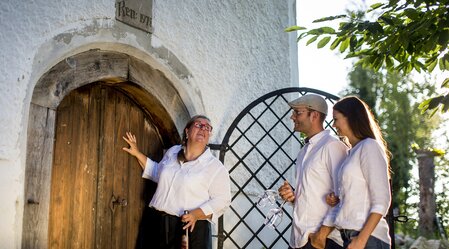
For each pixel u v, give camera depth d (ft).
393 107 38.27
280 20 19.66
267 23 19.06
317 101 12.24
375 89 39.22
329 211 11.16
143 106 14.98
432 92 37.81
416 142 37.68
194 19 16.06
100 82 13.85
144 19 14.20
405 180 37.55
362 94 39.60
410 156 37.70
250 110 17.60
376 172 9.94
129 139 14.37
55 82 12.13
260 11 18.83
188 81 15.57
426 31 13.15
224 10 17.33
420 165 32.60
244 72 17.81
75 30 12.33
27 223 11.24
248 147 17.65
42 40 11.60
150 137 15.26
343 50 15.08
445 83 14.82
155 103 14.79
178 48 15.33
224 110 16.85
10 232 10.52
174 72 15.12
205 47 16.37
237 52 17.63
